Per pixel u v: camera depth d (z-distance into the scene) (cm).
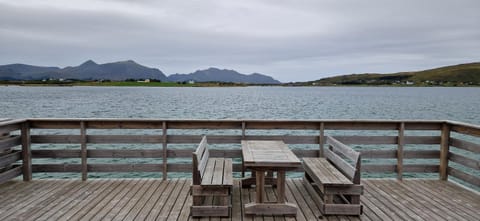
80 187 390
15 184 401
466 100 4700
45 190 377
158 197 354
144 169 427
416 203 339
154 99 4566
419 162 1024
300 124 434
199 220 291
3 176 380
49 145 1141
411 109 3030
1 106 2988
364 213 309
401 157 428
